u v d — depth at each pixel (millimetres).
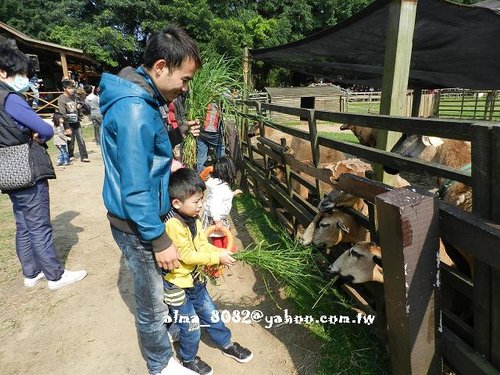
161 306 2076
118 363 2531
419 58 5547
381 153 2199
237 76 6227
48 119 16984
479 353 1591
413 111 8289
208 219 3430
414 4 2383
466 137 1487
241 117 5684
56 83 23203
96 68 26156
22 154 2932
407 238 1425
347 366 2414
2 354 2631
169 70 1694
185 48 1682
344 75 7562
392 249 1502
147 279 1972
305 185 3748
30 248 3367
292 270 2623
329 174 2828
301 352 2588
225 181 3686
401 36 2416
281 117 15312
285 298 3211
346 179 2420
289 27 25562
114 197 1825
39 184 3137
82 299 3248
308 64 7113
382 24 4234
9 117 2770
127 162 1636
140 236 1811
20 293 3350
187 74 1748
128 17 24312
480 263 1478
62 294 3326
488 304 1482
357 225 2773
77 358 2584
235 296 3283
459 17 3670
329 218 2760
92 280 3551
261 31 24297
